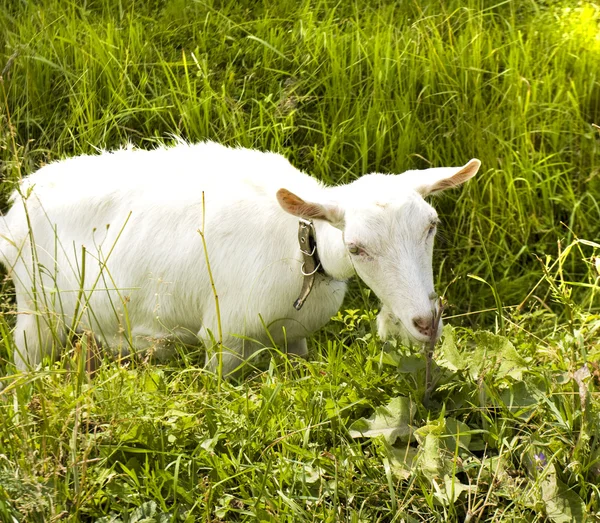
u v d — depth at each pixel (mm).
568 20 6410
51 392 3426
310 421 3580
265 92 5832
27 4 6309
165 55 5988
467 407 3672
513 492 3195
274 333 4199
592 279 5070
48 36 5930
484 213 5422
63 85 5781
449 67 5852
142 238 4184
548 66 6090
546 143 5742
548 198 5441
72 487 3236
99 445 3314
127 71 5816
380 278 3527
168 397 3602
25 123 5668
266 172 4207
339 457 3406
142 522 3051
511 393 3639
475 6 6461
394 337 3928
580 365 3596
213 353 4004
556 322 4602
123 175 4344
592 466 3311
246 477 3297
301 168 5453
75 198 4336
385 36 5930
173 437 3445
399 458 3412
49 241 4355
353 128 5551
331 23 6219
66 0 6449
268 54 5953
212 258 4074
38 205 4391
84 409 3361
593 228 5410
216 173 4242
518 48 6027
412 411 3564
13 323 4922
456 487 3213
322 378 3850
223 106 5473
